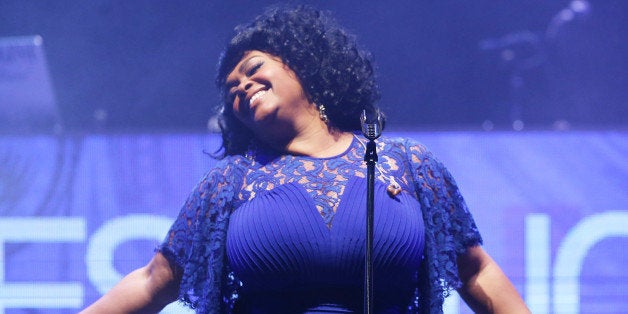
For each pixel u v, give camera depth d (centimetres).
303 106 739
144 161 1919
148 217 1906
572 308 1875
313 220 665
